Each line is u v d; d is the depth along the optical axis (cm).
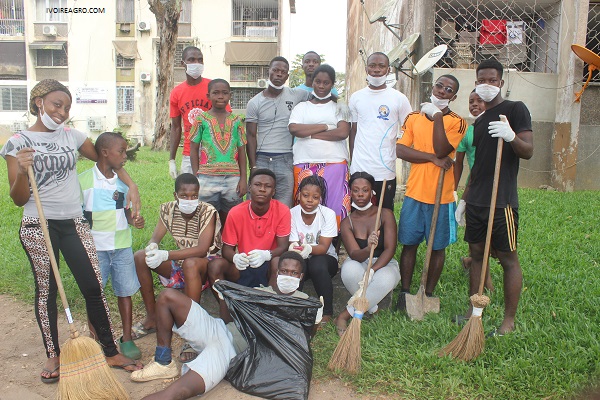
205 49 2575
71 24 2525
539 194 881
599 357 338
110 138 372
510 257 384
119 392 313
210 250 416
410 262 454
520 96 989
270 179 408
